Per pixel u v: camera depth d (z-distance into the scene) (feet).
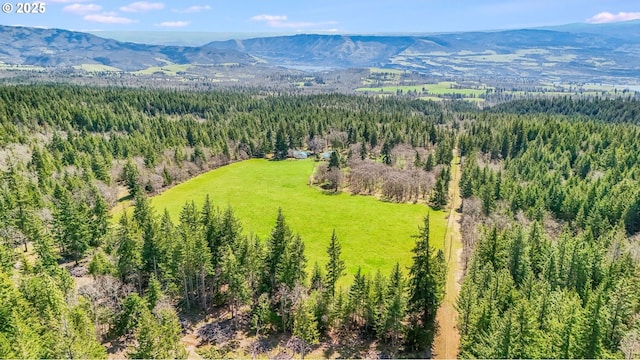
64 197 286.25
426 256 188.96
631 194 310.04
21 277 194.80
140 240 240.73
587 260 212.43
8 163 367.86
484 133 567.18
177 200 418.72
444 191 404.77
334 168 469.57
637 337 146.30
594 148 464.65
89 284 217.36
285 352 191.72
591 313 147.84
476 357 160.56
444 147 506.89
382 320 190.90
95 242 282.97
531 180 390.01
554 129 532.32
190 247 214.90
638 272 203.00
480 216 324.80
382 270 274.57
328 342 199.31
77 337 144.87
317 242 321.11
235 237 242.78
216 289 233.55
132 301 190.80
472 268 217.97
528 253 229.45
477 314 172.65
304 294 206.39
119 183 450.71
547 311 172.65
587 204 315.58
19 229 273.13
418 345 192.54
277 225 225.76
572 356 142.31
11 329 138.41
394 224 357.20
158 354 149.79
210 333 202.39
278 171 536.42
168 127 605.31
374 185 448.65
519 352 143.95
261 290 218.79
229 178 503.20
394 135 579.07
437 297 189.47
